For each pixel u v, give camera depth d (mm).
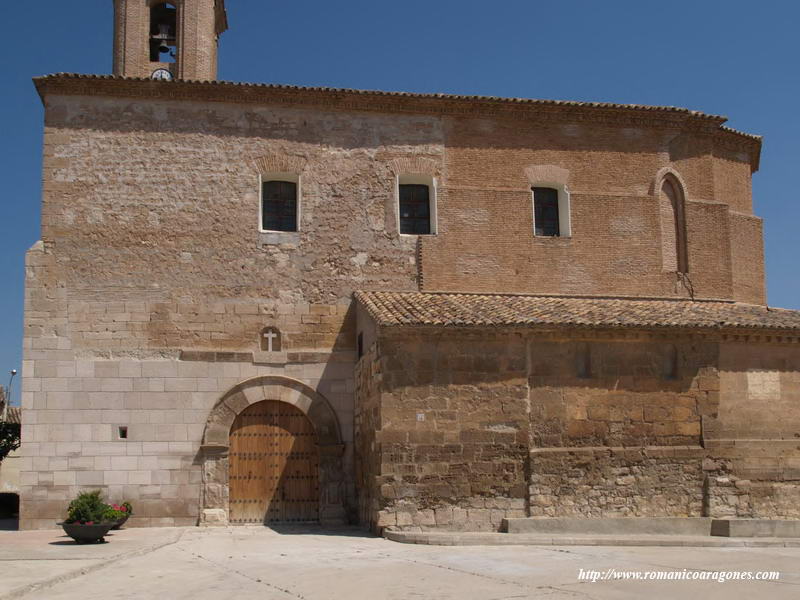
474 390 20484
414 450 19922
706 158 26812
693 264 26062
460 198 24812
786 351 22984
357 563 14992
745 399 22328
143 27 29062
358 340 23203
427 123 25031
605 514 20750
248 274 23328
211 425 22391
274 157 24031
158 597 11844
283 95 24156
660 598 11586
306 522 22594
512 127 25516
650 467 21266
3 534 20188
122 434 22062
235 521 22266
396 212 24422
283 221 24156
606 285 25266
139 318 22578
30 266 22359
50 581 12797
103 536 18203
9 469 44031
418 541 18234
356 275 23922
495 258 24703
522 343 21000
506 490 20266
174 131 23656
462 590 12172
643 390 21594
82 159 23109
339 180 24297
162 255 23000
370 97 24500
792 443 22453
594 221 25531
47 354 22078
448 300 23016
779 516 21969
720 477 21656
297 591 12211
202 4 29469
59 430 21812
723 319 22688
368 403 21359
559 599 11438
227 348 22875
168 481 22031
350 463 22938
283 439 22891
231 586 12688
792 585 12859
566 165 25688
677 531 20109
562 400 21031
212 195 23531
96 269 22641
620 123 26188
